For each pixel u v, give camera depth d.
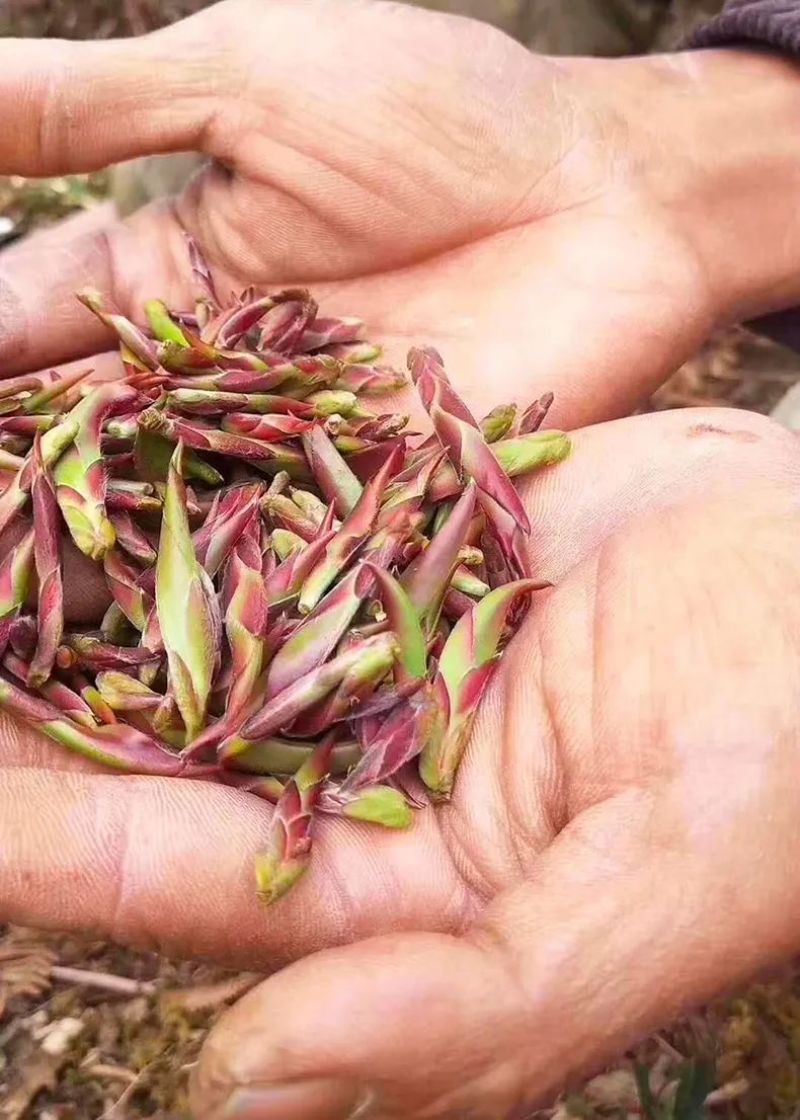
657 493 0.19
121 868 0.15
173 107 0.22
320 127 0.22
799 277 0.28
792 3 0.27
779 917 0.14
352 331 0.22
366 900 0.15
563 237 0.24
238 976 0.24
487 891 0.16
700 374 0.35
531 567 0.19
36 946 0.25
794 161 0.26
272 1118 0.12
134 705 0.17
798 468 0.19
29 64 0.21
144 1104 0.23
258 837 0.15
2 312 0.23
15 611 0.17
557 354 0.24
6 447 0.19
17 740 0.17
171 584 0.17
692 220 0.26
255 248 0.24
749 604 0.15
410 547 0.17
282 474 0.19
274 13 0.22
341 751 0.16
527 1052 0.13
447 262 0.24
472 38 0.24
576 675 0.16
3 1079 0.23
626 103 0.26
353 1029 0.12
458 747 0.16
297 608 0.17
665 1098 0.22
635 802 0.14
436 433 0.19
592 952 0.13
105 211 0.29
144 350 0.20
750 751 0.14
